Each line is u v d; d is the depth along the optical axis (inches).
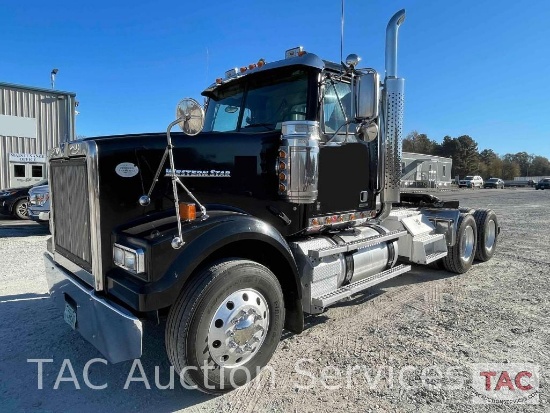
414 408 102.9
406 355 132.1
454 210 242.4
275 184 141.0
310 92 145.0
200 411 103.0
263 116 155.6
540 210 687.1
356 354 133.0
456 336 147.1
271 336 117.2
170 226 107.3
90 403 106.9
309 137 134.6
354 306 181.9
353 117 151.9
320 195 153.0
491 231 277.9
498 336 147.2
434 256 215.5
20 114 642.8
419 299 191.8
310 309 142.7
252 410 102.8
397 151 181.3
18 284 209.2
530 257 292.2
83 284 116.0
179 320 100.9
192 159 125.2
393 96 177.2
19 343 140.9
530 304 183.6
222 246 109.4
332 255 156.5
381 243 186.9
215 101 175.2
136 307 96.4
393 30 174.7
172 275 99.7
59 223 133.4
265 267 116.3
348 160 163.8
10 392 111.6
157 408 104.6
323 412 101.3
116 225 112.7
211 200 128.3
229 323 106.7
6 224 457.7
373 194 178.4
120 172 113.0
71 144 117.7
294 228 147.6
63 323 158.4
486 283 221.1
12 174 639.8
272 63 152.7
